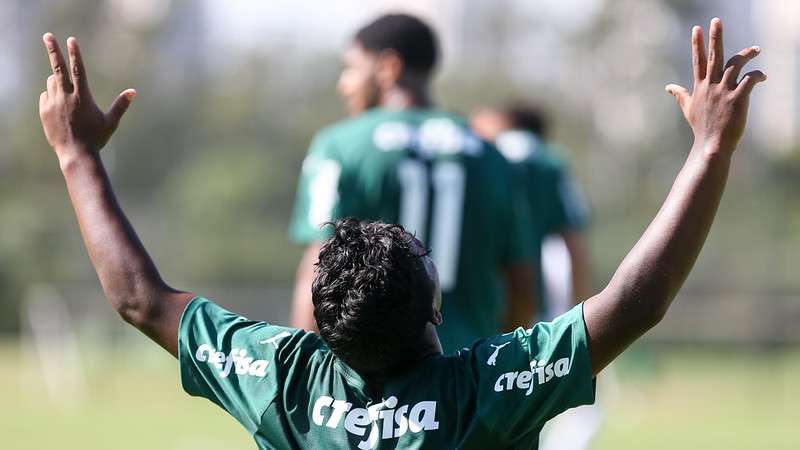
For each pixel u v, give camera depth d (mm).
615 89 171125
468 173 18625
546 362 11039
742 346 102250
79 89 12570
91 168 12508
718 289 116938
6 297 118688
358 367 11430
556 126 163375
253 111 154875
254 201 135250
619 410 66000
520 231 19062
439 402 11219
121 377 79875
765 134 188125
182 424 54219
